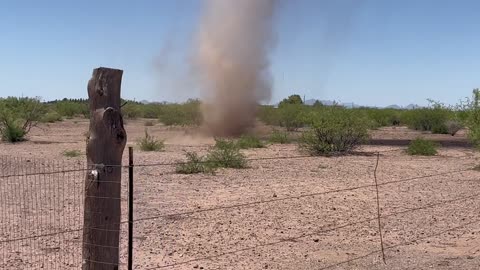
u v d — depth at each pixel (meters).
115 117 5.61
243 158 22.03
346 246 9.78
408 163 23.00
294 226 11.21
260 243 9.88
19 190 14.48
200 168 19.42
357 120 27.69
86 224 5.61
